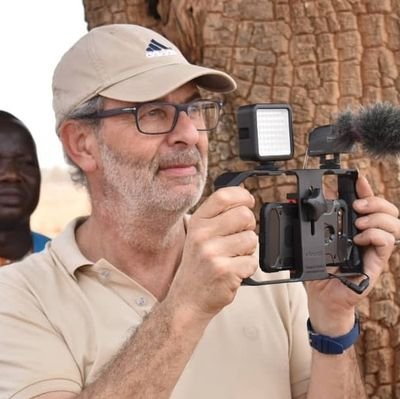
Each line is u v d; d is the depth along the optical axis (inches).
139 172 103.6
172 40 173.5
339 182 104.6
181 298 93.0
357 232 103.6
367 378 153.4
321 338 108.7
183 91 107.6
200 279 91.9
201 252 91.7
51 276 107.3
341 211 102.3
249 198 93.0
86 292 106.4
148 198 103.3
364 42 159.3
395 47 159.6
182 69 105.0
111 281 106.6
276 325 112.3
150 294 106.7
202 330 94.3
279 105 96.8
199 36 166.2
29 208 171.6
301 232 97.8
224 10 162.4
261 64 160.6
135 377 93.9
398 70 159.3
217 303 92.5
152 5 176.1
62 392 101.0
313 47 159.5
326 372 109.5
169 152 103.3
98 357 103.0
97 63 106.3
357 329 110.1
